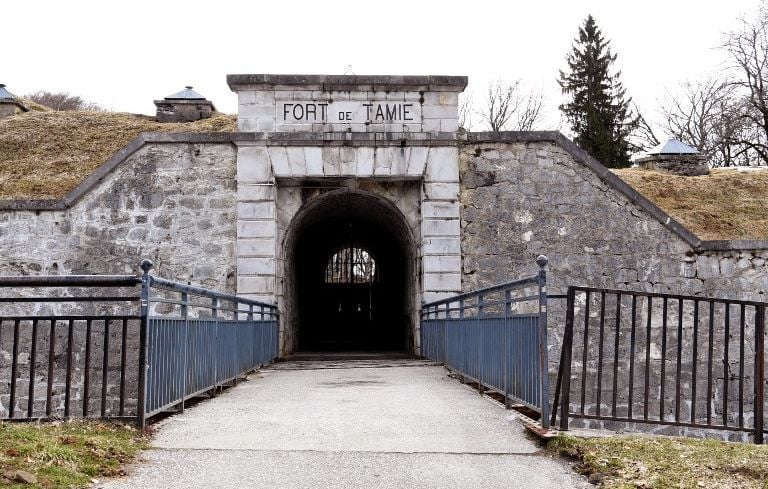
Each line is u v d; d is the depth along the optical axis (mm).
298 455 6395
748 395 16953
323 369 14641
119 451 6133
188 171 17750
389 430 7461
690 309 17406
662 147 25469
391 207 19031
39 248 17297
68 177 22344
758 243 17516
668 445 6496
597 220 17844
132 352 16406
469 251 17844
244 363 12875
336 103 17938
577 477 5832
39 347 16531
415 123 18000
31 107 31062
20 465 5234
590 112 52156
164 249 17531
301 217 19453
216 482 5523
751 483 5477
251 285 17500
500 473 5922
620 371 17016
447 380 12273
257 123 17828
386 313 29250
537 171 18031
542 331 7285
